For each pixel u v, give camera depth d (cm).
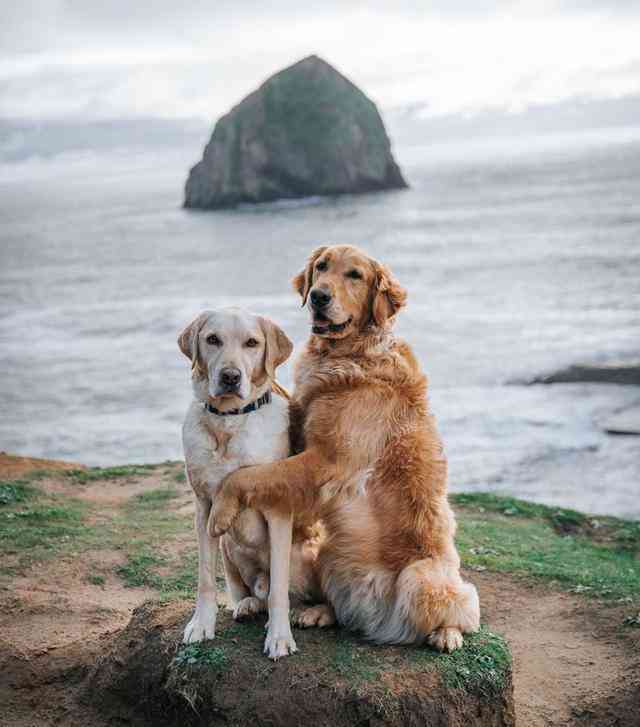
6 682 559
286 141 14575
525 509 1182
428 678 473
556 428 1989
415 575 493
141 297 5356
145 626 535
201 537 487
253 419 470
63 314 4750
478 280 5109
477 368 2689
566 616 733
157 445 2059
